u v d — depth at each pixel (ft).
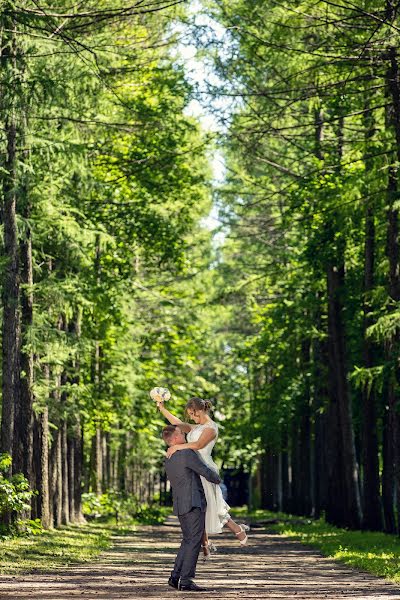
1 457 66.90
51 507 91.35
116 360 117.39
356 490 106.73
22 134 70.38
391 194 78.02
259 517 176.14
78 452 111.04
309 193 92.43
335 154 99.91
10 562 53.21
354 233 98.48
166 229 101.35
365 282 97.45
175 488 39.88
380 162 78.95
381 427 112.57
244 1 73.46
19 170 70.33
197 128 101.04
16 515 74.08
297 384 150.41
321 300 123.44
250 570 55.88
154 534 111.86
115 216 100.22
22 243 77.36
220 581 45.47
